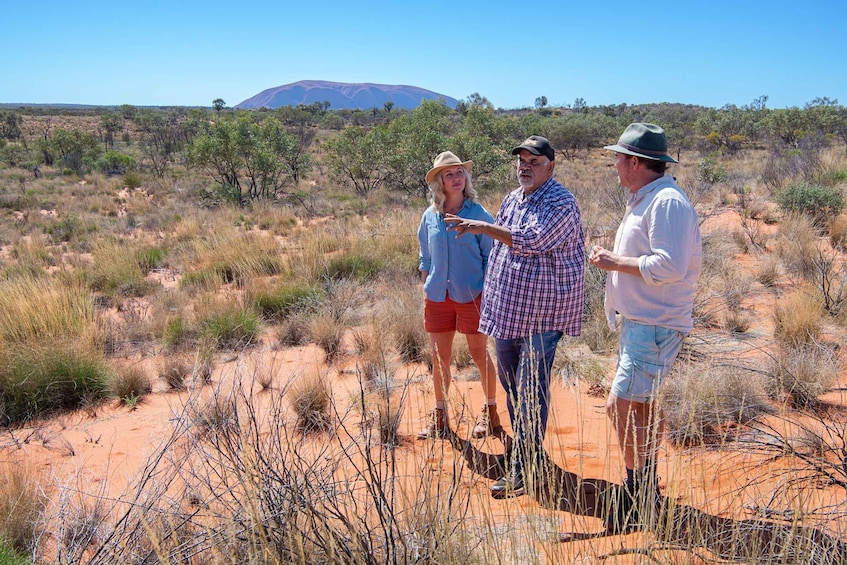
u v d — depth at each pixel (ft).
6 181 97.71
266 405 14.55
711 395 11.71
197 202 72.84
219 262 33.71
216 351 19.95
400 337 18.71
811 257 23.27
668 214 8.40
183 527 8.09
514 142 80.38
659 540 7.11
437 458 11.16
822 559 6.63
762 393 12.66
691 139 152.76
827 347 15.40
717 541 7.23
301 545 6.33
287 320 22.62
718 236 28.25
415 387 15.40
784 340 16.24
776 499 8.69
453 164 11.76
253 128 80.07
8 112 215.31
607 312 9.71
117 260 34.99
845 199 35.35
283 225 54.44
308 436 12.21
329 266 29.84
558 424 12.82
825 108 141.38
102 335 20.63
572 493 9.81
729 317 18.30
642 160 8.86
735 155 121.19
